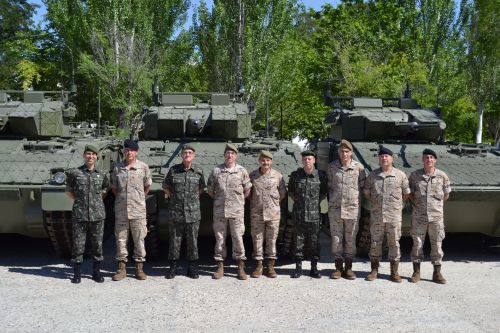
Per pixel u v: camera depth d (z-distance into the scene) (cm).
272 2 2562
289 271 894
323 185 862
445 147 1062
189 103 1184
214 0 2595
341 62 2455
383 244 951
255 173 848
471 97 3050
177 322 630
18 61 3155
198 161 955
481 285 810
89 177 810
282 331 603
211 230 942
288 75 2647
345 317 654
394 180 824
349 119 1150
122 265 828
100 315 654
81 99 3105
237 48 2562
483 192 905
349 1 3055
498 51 2888
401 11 3003
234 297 735
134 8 2727
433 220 821
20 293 748
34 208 879
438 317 657
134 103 2652
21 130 1084
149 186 840
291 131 3294
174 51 2902
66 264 929
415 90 2461
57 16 2770
